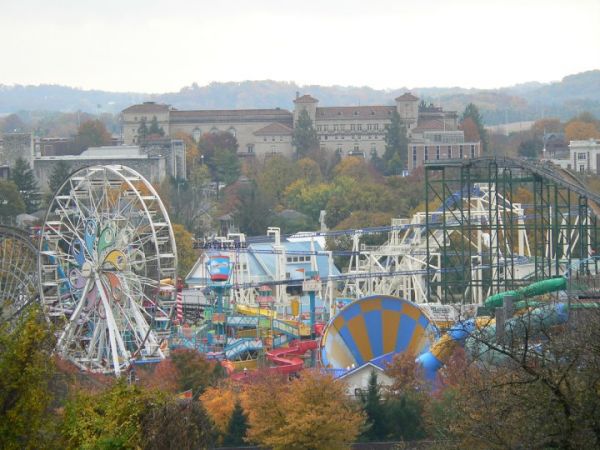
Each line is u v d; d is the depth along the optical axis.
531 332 156.75
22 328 148.00
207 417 186.25
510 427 133.38
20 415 143.00
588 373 131.12
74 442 153.88
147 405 164.62
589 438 127.38
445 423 173.75
